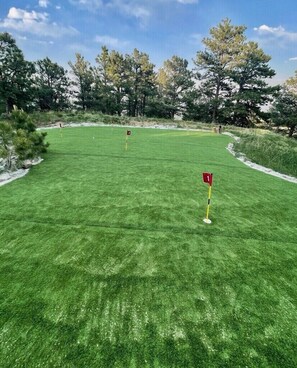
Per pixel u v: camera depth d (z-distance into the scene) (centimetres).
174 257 468
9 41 3225
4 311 333
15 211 621
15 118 1199
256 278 424
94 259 450
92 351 288
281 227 614
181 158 1340
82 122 3266
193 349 297
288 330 328
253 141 1947
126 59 4841
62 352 285
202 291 388
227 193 832
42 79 4744
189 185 884
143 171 1030
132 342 301
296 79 3853
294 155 1475
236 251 500
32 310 337
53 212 624
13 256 448
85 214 621
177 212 660
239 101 4453
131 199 729
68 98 5138
